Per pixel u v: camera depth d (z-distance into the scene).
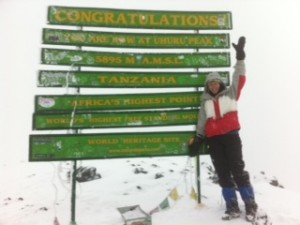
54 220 5.04
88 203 5.95
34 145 5.12
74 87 5.32
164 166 8.19
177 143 5.54
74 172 5.16
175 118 5.57
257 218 4.91
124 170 7.86
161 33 5.68
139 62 5.59
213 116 5.09
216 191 6.41
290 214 5.39
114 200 6.04
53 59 5.27
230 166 5.02
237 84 5.02
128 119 5.45
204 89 5.40
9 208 5.91
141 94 5.52
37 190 6.80
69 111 5.29
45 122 5.23
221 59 5.77
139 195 6.28
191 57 5.72
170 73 5.63
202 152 5.62
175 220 5.12
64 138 5.20
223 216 5.08
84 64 5.38
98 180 7.23
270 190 6.75
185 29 5.75
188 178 7.22
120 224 5.00
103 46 5.46
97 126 5.35
